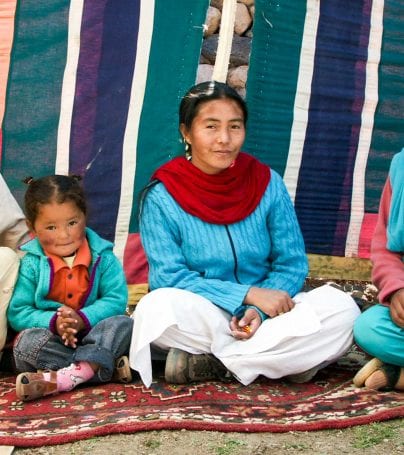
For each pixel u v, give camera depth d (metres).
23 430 2.42
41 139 3.68
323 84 3.88
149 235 3.05
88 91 3.68
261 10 3.71
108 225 3.76
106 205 3.75
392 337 2.76
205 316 2.82
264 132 3.82
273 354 2.81
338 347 2.90
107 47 3.67
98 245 3.05
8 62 3.62
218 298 2.93
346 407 2.61
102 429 2.38
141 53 3.69
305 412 2.56
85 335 2.95
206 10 3.71
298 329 2.80
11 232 3.19
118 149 3.73
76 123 3.69
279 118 3.84
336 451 2.31
